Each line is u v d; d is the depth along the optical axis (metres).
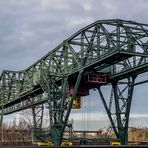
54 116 62.84
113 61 52.88
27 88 82.75
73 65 59.97
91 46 53.97
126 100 62.50
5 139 92.81
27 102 91.81
